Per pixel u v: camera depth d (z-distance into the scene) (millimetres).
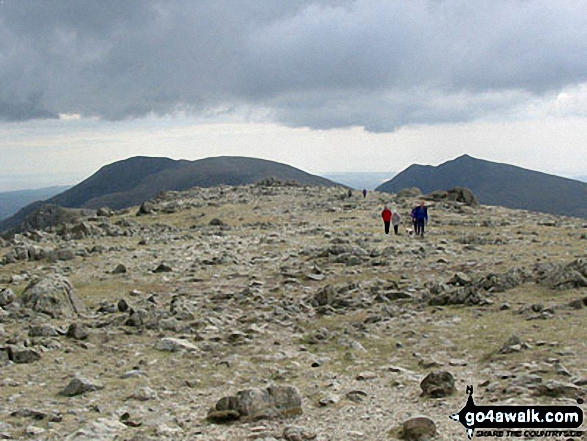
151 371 17016
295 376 16172
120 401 14266
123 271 35594
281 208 74375
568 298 22516
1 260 41375
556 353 15734
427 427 11047
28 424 12602
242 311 25484
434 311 23156
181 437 11719
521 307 22000
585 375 13727
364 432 11516
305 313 24688
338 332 21078
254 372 16734
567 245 39594
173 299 27250
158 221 67438
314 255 38781
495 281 25703
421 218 47531
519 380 13656
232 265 36969
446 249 39094
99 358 18500
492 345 17766
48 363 17828
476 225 55781
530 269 28469
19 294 29438
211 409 13148
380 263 34500
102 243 48969
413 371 16094
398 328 21203
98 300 28250
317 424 12148
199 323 22797
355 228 54688
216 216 68562
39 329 21125
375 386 14836
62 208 110062
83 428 12008
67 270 36719
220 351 19188
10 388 15336
